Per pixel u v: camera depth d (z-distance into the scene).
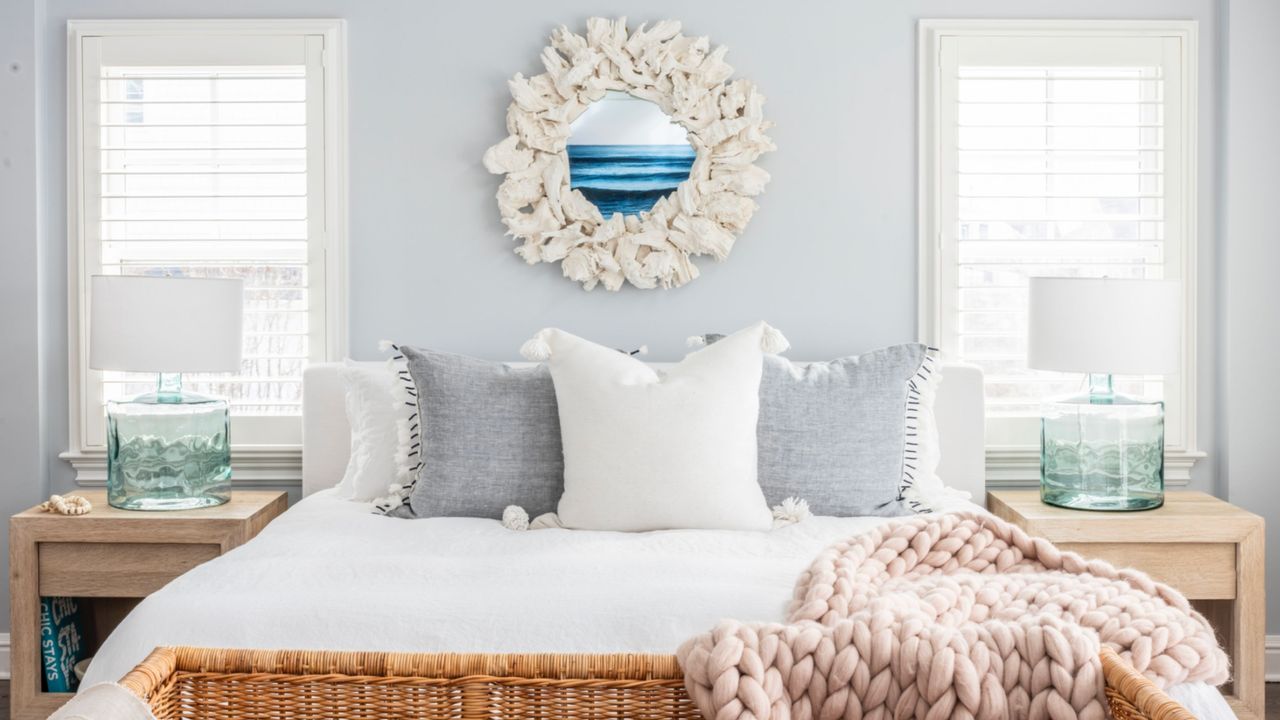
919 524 1.93
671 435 2.51
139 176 3.38
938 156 3.37
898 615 1.45
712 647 1.35
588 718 1.33
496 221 3.38
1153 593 1.73
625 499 2.50
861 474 2.71
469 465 2.69
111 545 2.86
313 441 3.20
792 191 3.39
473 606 1.86
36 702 2.88
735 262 3.40
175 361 2.89
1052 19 3.35
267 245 3.39
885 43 3.37
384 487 2.88
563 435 2.62
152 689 1.23
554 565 2.11
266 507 3.02
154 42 3.32
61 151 3.35
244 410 3.39
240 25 3.32
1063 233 3.40
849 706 1.36
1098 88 3.39
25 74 3.28
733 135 3.32
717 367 2.63
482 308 3.39
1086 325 2.90
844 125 3.38
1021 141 3.40
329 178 3.35
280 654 1.32
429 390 2.76
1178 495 3.14
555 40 3.32
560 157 3.32
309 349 3.37
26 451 3.31
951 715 1.32
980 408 3.22
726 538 2.37
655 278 3.36
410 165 3.37
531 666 1.33
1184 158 3.37
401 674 1.31
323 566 2.07
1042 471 3.09
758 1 3.36
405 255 3.38
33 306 3.30
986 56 3.36
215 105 3.35
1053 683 1.32
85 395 3.35
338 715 1.32
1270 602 3.35
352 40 3.36
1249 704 2.84
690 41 3.32
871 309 3.40
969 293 3.41
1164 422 3.28
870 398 2.78
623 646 1.77
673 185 3.34
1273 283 3.33
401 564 2.08
